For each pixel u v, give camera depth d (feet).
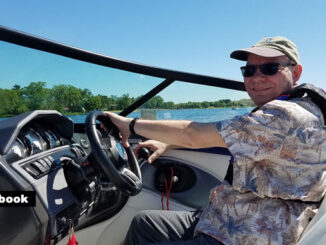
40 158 3.71
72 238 3.72
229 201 3.50
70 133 4.68
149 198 5.98
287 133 3.04
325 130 3.07
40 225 3.25
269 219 3.16
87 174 3.75
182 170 6.11
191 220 4.44
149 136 3.59
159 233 4.30
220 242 3.43
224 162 6.08
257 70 3.91
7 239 3.21
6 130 3.38
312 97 3.35
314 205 3.14
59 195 3.55
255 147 3.09
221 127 3.21
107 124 4.09
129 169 4.47
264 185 3.13
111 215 5.62
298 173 3.05
